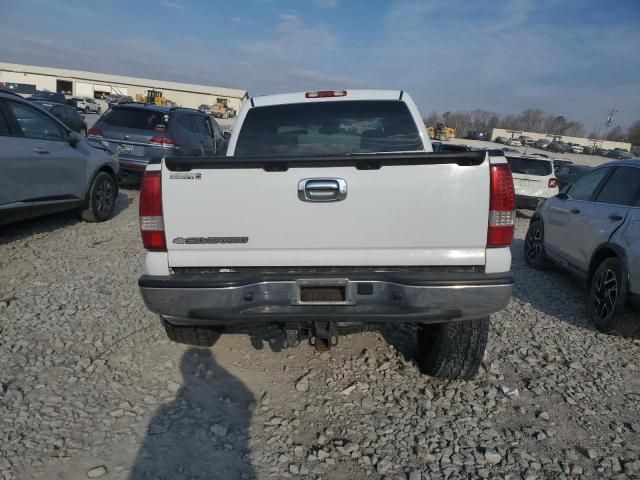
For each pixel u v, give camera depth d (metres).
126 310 4.82
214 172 3.04
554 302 5.89
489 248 3.06
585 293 6.32
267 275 3.06
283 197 3.04
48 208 7.16
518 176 12.76
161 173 3.07
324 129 4.33
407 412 3.41
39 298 5.01
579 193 6.45
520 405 3.55
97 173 8.16
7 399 3.34
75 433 3.05
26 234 7.32
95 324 4.50
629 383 3.97
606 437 3.25
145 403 3.41
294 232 3.06
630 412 3.56
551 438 3.21
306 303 3.04
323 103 4.33
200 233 3.08
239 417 3.31
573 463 2.98
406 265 3.08
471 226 3.03
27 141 6.63
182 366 3.89
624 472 2.93
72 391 3.49
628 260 4.68
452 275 2.99
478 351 3.48
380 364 4.02
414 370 3.94
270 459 2.93
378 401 3.53
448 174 3.00
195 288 3.00
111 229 7.94
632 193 5.25
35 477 2.68
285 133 4.36
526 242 7.78
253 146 4.35
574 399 3.68
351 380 3.79
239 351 4.15
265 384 3.71
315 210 3.04
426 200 3.01
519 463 2.96
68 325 4.45
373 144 4.32
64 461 2.81
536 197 12.73
